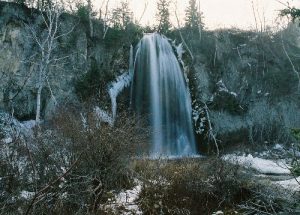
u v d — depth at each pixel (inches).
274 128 1366.9
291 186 410.3
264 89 1461.6
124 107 1143.0
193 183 416.5
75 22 1149.7
